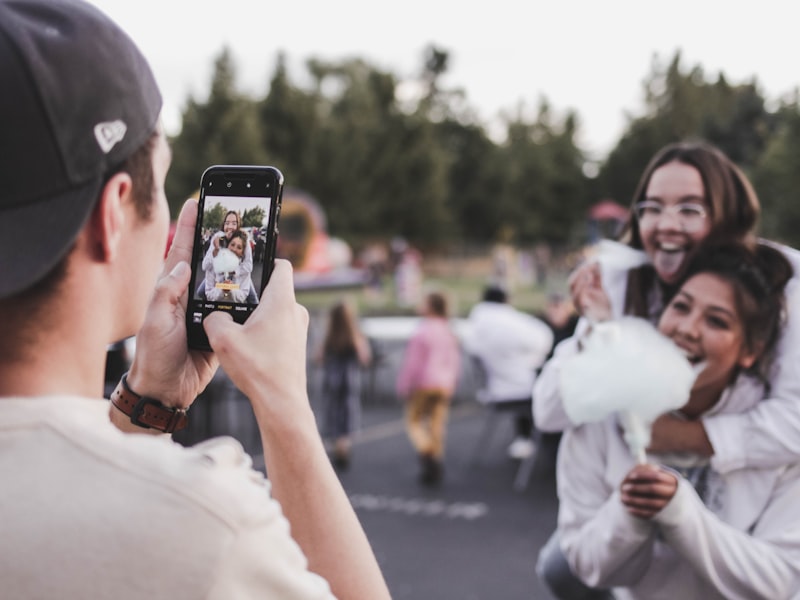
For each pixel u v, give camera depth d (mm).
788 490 1715
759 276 1749
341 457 7516
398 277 26422
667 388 1615
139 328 899
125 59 804
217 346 916
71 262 788
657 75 53094
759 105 22031
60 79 747
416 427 7066
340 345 7512
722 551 1629
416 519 6039
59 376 793
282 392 902
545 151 57031
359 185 44469
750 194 1852
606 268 1913
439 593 4645
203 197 1068
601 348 1688
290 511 885
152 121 838
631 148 52469
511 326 7465
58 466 738
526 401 7426
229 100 35094
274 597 752
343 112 49969
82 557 707
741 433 1712
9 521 714
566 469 1940
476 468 7562
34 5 788
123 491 733
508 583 4793
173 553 715
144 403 1045
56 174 754
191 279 1057
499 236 55812
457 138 61062
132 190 833
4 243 744
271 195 1050
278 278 979
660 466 1766
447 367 7043
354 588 880
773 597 1666
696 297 1739
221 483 758
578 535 1851
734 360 1738
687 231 1821
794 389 1707
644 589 1799
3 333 771
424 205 47062
